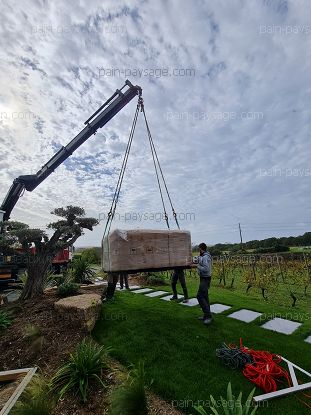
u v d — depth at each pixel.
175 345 4.64
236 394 3.56
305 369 4.06
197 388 3.66
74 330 5.28
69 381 3.85
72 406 3.55
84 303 5.67
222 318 5.85
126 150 7.61
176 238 5.46
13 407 3.45
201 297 5.56
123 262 4.97
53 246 7.55
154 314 5.95
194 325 5.41
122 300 7.21
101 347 4.48
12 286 12.10
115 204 6.83
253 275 12.50
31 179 12.38
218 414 3.02
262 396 3.47
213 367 4.09
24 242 7.20
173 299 7.43
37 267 7.51
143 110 7.96
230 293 8.91
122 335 5.02
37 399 3.44
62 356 4.58
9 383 4.19
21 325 5.61
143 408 3.24
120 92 10.66
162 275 13.04
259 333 5.13
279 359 4.22
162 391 3.65
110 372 4.08
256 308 6.66
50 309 6.12
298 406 3.37
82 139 11.36
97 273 13.47
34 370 4.28
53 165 11.94
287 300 9.18
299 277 12.92
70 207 7.51
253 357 4.22
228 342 4.76
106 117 11.06
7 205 12.64
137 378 3.56
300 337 5.00
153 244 5.23
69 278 9.56
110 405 3.40
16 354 4.79
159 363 4.18
